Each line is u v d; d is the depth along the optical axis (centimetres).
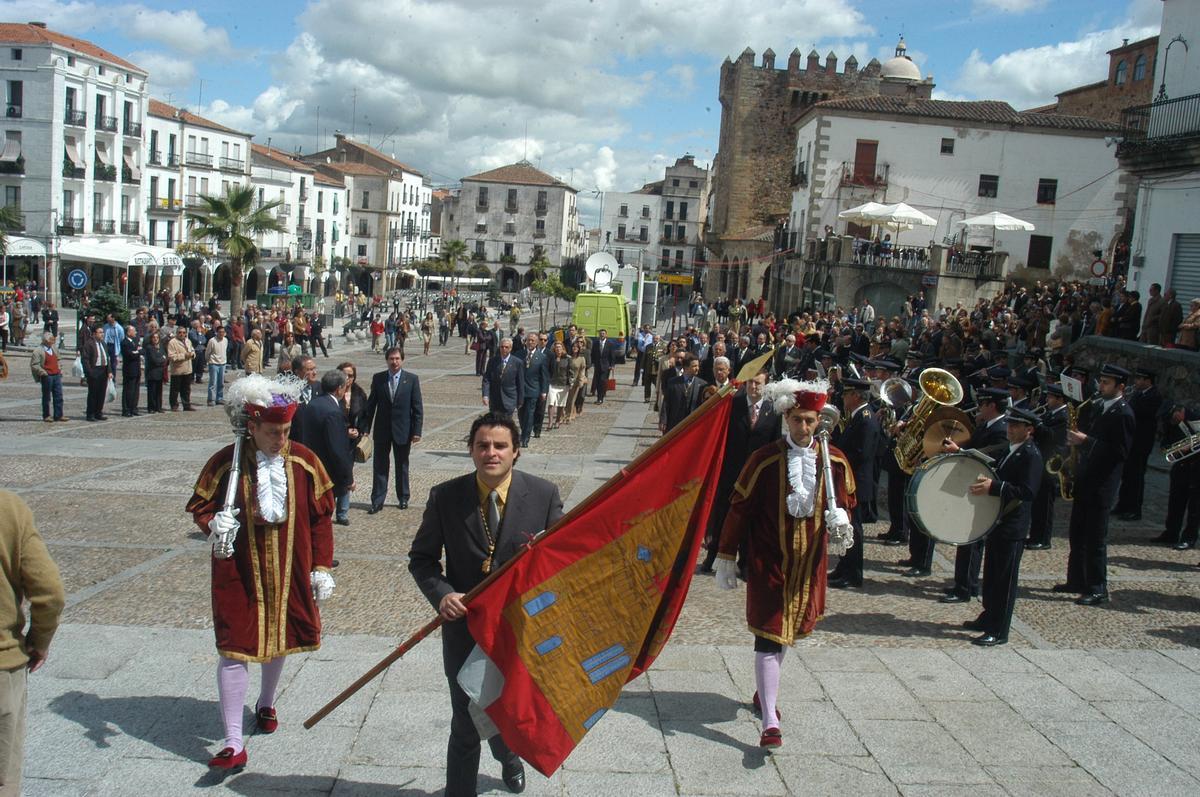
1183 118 2241
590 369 3625
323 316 4550
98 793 495
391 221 10112
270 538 525
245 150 7375
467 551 474
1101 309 2284
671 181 11888
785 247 5203
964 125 4419
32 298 4403
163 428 1884
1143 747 584
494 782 527
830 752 566
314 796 499
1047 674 702
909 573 980
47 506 1139
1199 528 1130
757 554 580
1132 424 870
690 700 636
